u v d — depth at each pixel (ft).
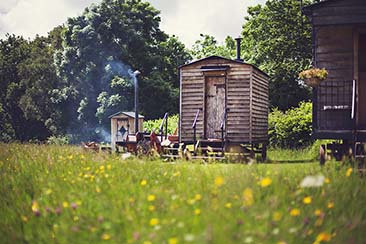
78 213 19.93
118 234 17.26
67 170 30.27
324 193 20.40
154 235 16.01
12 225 20.67
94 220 18.80
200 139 65.51
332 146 47.78
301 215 18.48
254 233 15.43
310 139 81.15
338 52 50.14
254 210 17.78
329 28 50.42
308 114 84.12
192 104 66.18
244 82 64.80
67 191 23.62
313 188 21.29
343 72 49.96
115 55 153.48
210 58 65.82
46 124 166.91
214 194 20.18
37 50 193.77
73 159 35.88
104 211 19.54
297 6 133.08
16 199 24.43
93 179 26.20
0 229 20.12
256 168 25.71
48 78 170.09
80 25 157.58
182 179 26.58
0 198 24.71
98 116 145.07
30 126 194.70
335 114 49.75
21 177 29.43
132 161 34.37
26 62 183.62
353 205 20.53
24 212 21.67
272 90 127.85
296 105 126.41
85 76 152.35
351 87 49.70
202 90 65.82
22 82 181.78
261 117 71.00
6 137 196.24
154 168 30.89
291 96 126.00
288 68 127.65
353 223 18.35
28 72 178.91
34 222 20.29
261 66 133.59
